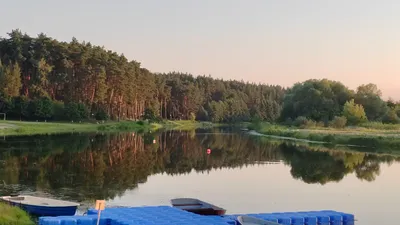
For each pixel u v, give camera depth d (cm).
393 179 4284
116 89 14988
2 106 11925
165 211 2417
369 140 7875
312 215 2433
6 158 4962
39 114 12012
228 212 2814
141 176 4134
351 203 3189
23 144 6619
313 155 6325
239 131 13675
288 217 2372
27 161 4791
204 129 15288
